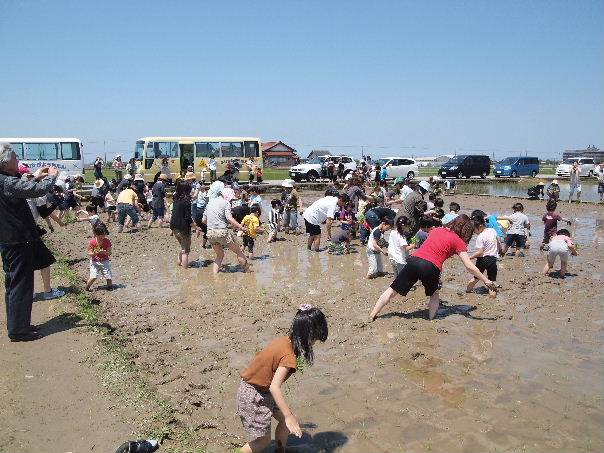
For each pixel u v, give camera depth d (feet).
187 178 50.26
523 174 153.38
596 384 19.07
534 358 21.47
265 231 57.26
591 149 224.33
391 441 15.34
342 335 24.12
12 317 21.33
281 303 29.07
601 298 30.25
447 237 25.58
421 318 26.53
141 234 54.24
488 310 27.84
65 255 42.01
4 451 13.60
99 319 25.76
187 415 16.66
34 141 99.76
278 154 261.24
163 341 23.36
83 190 93.71
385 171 119.24
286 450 14.85
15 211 21.04
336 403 17.67
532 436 15.61
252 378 13.16
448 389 18.69
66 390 17.24
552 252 35.17
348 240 44.75
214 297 30.35
